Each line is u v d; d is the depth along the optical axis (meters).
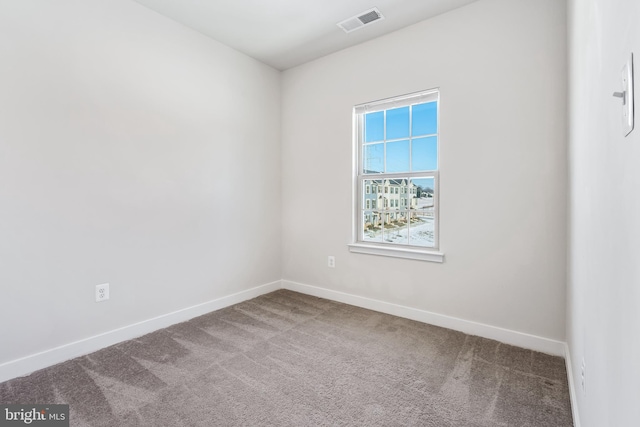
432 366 1.90
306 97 3.34
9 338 1.77
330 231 3.19
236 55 3.05
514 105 2.16
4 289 1.75
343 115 3.06
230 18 2.52
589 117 1.10
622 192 0.64
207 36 2.79
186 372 1.84
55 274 1.93
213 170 2.86
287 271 3.56
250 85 3.20
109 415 1.46
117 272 2.22
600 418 0.85
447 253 2.46
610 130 0.77
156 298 2.45
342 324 2.55
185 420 1.44
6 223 1.75
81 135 2.03
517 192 2.16
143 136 2.35
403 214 2.77
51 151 1.90
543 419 1.44
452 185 2.43
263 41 2.89
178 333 2.38
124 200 2.25
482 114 2.28
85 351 2.06
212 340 2.26
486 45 2.26
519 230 2.16
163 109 2.48
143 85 2.35
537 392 1.64
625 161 0.61
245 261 3.18
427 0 2.29
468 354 2.05
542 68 2.06
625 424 0.59
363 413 1.49
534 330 2.12
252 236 3.25
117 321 2.23
